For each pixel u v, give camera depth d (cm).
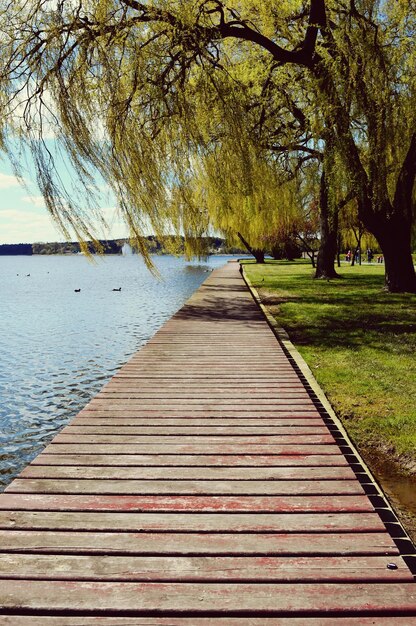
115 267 8644
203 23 1091
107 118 928
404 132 1267
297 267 4322
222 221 2136
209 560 269
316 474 377
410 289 1778
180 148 1069
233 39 1441
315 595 241
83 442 444
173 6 1015
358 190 1362
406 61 1230
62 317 1953
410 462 457
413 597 240
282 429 478
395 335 1025
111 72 905
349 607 232
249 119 1402
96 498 339
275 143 1752
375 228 1672
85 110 901
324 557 271
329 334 1057
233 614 231
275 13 1348
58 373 1060
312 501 335
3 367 1114
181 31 1000
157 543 285
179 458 409
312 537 291
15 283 4319
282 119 1706
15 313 2094
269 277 2944
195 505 329
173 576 255
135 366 754
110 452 421
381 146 1262
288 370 727
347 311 1395
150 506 328
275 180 1884
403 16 1236
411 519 375
